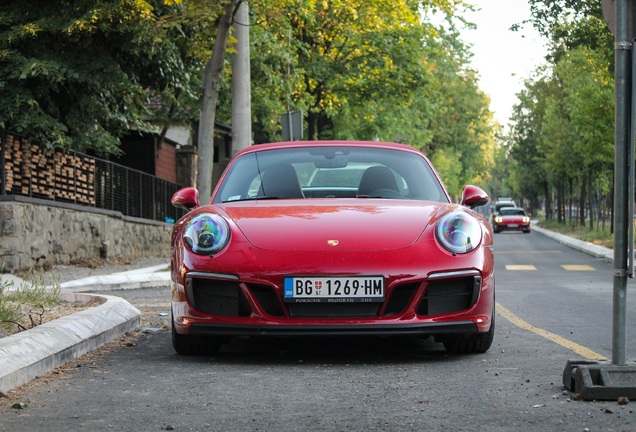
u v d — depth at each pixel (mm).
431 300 5902
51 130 17812
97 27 17797
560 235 50031
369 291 5801
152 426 4039
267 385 5078
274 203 6629
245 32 18516
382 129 40375
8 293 8953
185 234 6160
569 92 43562
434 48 39625
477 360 6004
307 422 4078
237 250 5953
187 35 20578
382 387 4969
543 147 57750
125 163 30156
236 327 5875
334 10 32344
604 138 35000
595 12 25734
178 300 6082
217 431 3924
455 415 4172
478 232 6137
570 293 13273
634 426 3861
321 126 39281
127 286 15570
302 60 34281
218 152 39500
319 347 6730
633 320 8961
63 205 18672
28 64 17172
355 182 7020
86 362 6027
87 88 19234
